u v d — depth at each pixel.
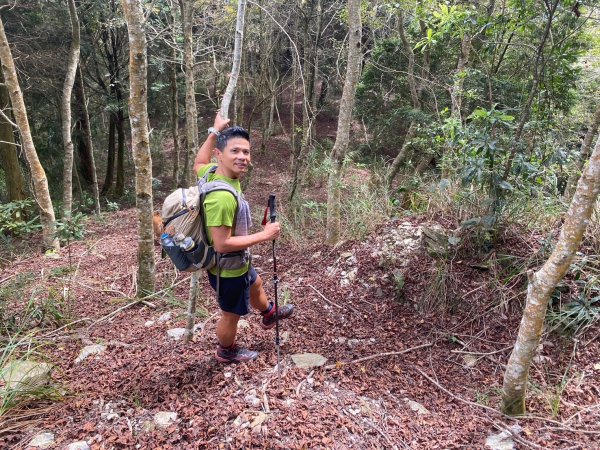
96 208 10.35
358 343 3.56
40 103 11.59
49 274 5.38
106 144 17.30
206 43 13.60
